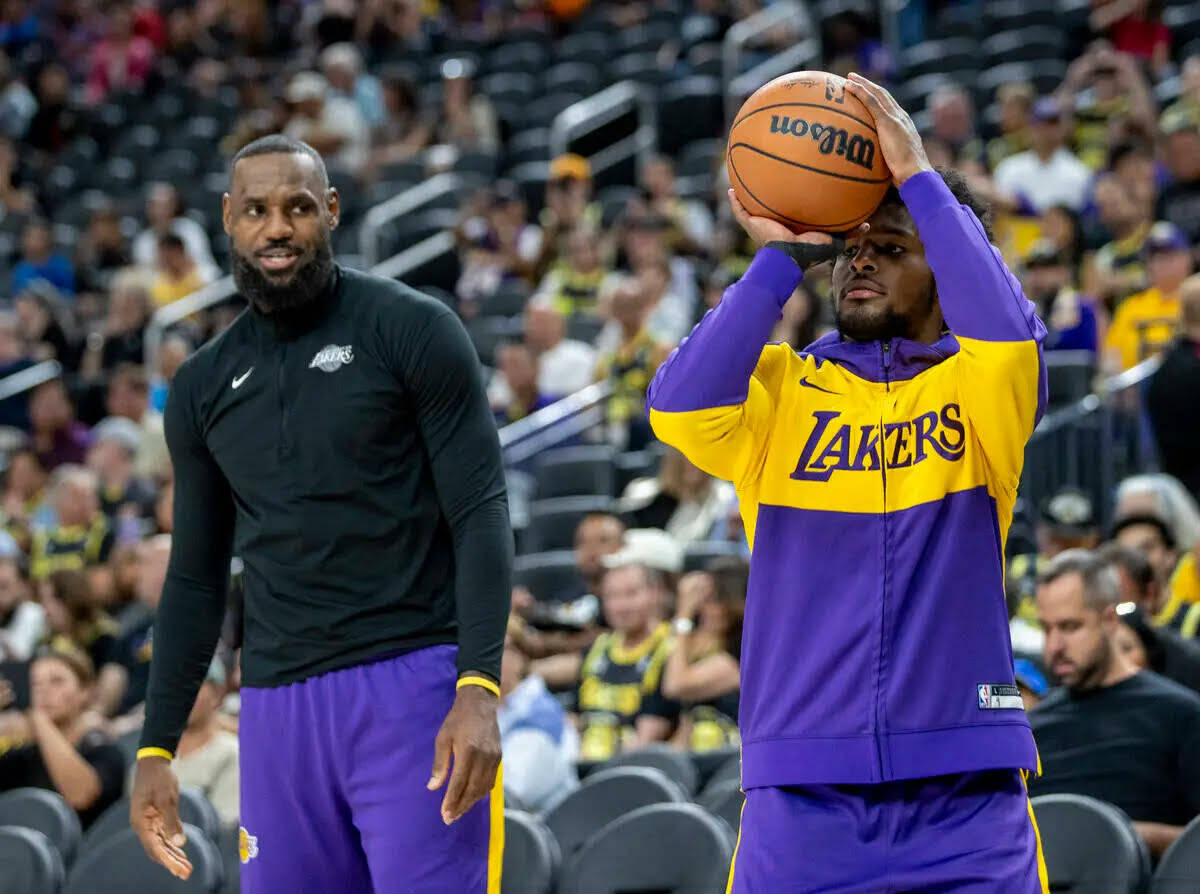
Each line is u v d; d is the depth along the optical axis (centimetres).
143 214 2228
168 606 488
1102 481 1159
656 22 2475
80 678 922
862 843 382
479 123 2222
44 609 1173
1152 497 973
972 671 387
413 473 462
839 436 400
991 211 426
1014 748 385
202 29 2738
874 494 393
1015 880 378
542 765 833
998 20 2238
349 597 456
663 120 2161
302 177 462
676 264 1583
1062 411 1169
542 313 1520
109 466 1467
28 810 812
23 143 2481
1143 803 659
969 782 386
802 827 385
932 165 410
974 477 393
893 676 385
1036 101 1883
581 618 1068
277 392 463
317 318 467
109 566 1231
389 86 2266
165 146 2422
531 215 2056
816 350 418
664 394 398
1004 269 388
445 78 2361
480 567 452
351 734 451
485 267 1816
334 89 2255
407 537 460
